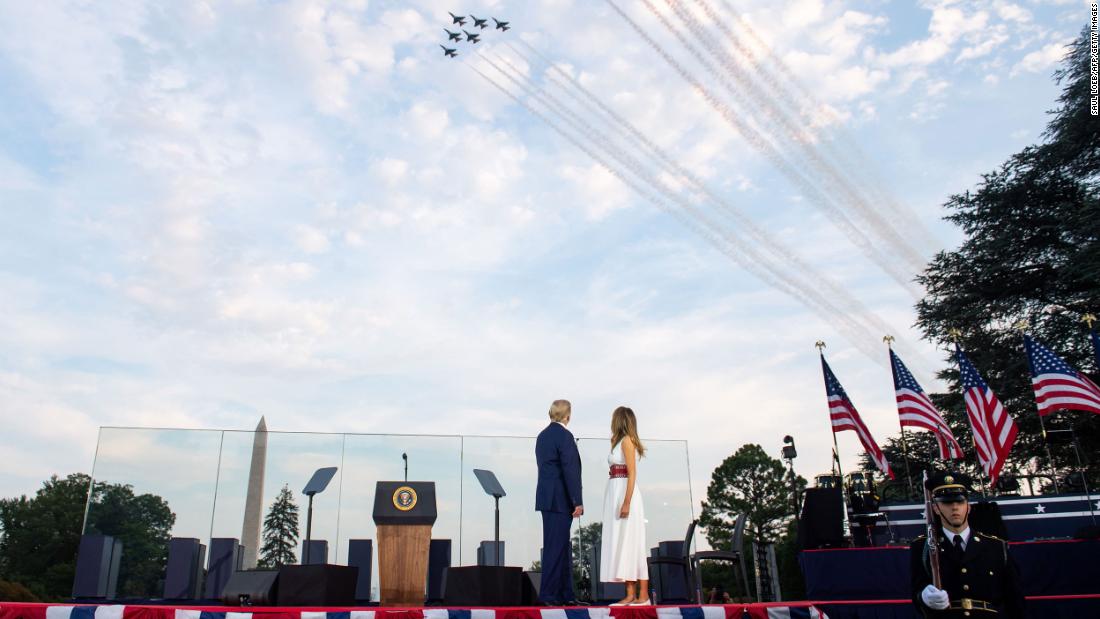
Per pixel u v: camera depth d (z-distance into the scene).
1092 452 29.94
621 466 8.91
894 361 15.76
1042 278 36.03
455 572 8.21
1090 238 33.72
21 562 39.31
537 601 8.96
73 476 42.12
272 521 10.80
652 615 7.68
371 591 10.77
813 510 10.82
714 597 13.90
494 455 11.57
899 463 32.97
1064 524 12.04
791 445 15.00
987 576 5.95
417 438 11.46
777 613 7.86
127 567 10.30
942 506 6.09
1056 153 36.19
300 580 7.98
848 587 9.94
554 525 8.89
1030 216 36.75
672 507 11.79
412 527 9.60
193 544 10.53
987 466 13.95
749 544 53.22
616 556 8.58
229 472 10.89
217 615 7.30
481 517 11.24
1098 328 31.69
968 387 14.46
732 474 57.94
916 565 6.27
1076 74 36.47
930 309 37.84
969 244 38.56
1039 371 13.88
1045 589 9.79
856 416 15.38
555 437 9.20
